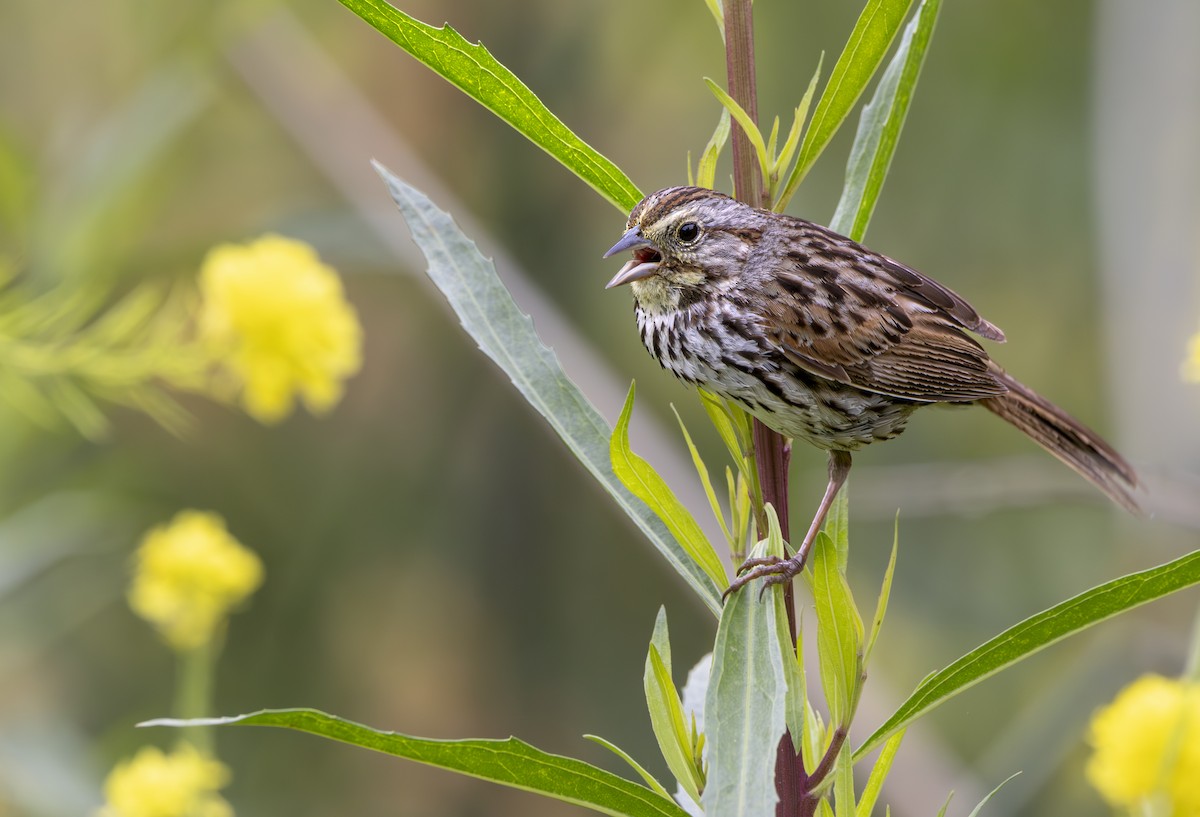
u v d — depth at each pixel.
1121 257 11.83
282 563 13.05
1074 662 12.32
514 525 13.42
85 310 8.41
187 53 10.12
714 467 12.62
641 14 12.91
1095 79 12.45
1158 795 5.46
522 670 13.37
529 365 4.85
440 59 4.44
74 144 11.58
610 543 13.48
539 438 13.41
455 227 4.96
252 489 13.01
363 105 12.92
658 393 12.79
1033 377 13.05
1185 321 11.49
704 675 5.48
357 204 12.25
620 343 12.88
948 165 13.05
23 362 8.16
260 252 8.56
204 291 8.68
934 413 13.05
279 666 13.01
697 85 13.01
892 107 4.77
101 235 9.51
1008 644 4.18
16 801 8.85
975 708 12.80
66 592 10.23
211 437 12.97
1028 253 13.00
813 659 10.21
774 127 4.59
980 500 8.33
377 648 13.24
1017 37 12.88
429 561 13.34
